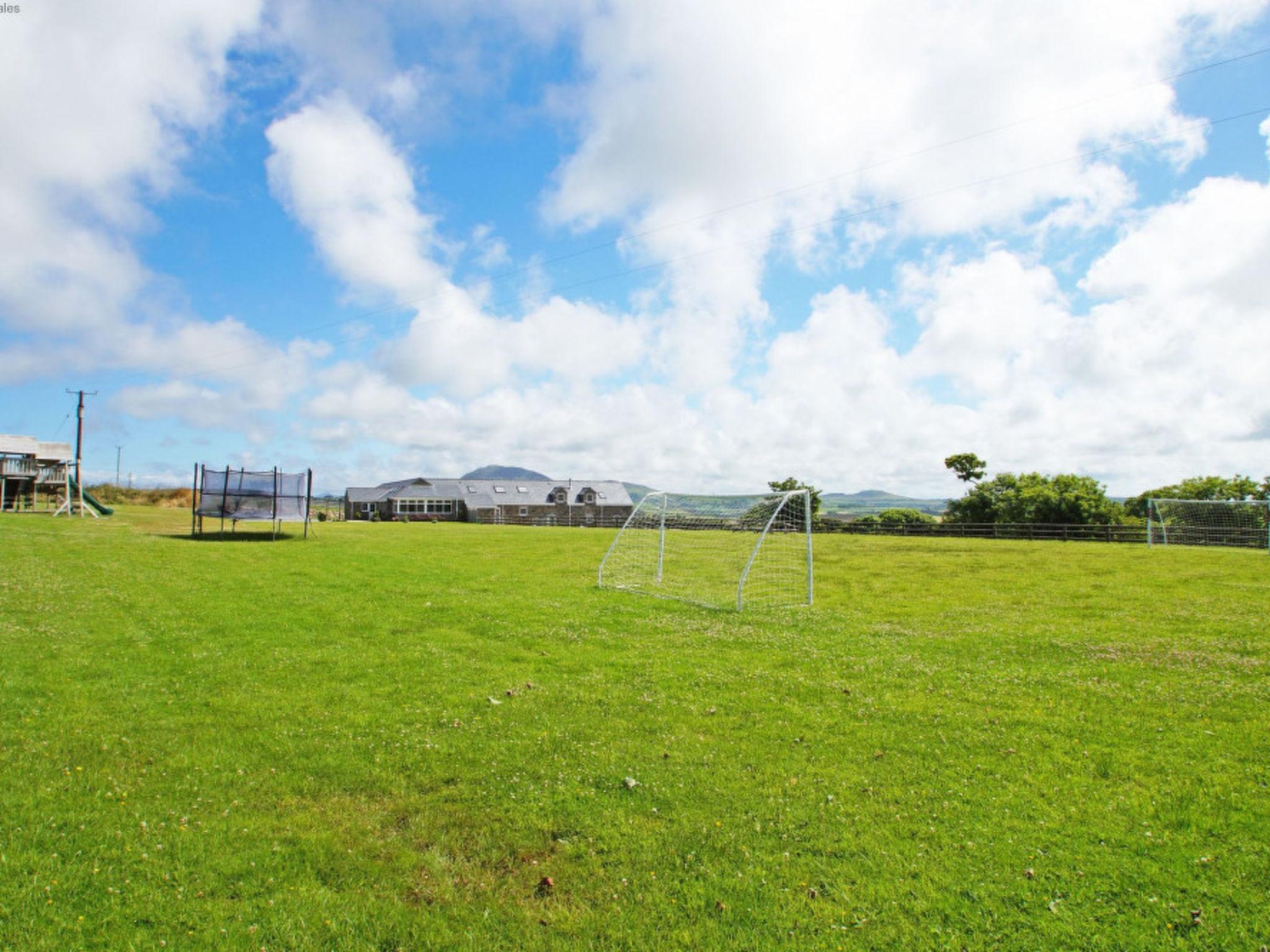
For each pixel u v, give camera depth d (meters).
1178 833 6.46
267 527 47.69
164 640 13.67
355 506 88.25
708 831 6.59
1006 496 63.59
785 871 5.92
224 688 10.83
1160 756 8.33
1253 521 44.97
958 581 25.20
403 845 6.35
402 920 5.28
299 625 15.41
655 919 5.32
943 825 6.67
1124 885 5.65
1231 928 5.09
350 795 7.30
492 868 6.03
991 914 5.32
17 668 11.34
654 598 20.27
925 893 5.59
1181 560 32.34
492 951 4.97
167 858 5.96
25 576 20.03
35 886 5.44
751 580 25.03
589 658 13.08
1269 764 8.05
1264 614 18.08
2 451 51.19
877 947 4.98
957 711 10.03
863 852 6.21
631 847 6.31
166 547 29.34
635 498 96.88
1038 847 6.25
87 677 11.05
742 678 11.75
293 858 6.07
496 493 92.50
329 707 10.04
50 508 51.72
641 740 8.88
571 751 8.49
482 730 9.16
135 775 7.55
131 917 5.17
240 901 5.44
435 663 12.55
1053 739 8.88
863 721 9.62
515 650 13.69
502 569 26.72
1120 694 10.84
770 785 7.56
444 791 7.40
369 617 16.44
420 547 34.72
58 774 7.50
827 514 65.69
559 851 6.28
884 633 15.60
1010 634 15.49
